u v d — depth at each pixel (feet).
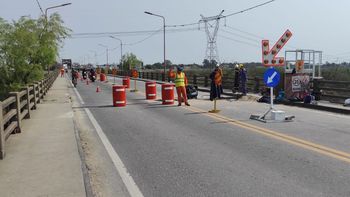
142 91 105.81
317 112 54.03
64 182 21.88
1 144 27.02
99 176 24.14
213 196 20.20
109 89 118.42
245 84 78.28
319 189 20.93
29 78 92.22
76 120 48.80
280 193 20.40
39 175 23.24
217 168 25.30
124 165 26.61
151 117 50.14
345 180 22.38
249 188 21.27
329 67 147.23
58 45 98.84
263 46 48.16
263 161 26.78
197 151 30.12
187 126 42.14
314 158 27.37
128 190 21.45
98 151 30.99
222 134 36.99
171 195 20.51
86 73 200.03
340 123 43.52
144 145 32.81
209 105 64.28
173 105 65.00
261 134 36.68
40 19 95.71
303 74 65.00
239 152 29.53
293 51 80.74
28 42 90.58
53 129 39.29
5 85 88.43
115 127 42.68
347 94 73.10
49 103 67.36
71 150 29.63
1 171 24.12
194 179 23.09
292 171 24.30
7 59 89.76
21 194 20.01
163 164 26.61
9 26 90.33
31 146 31.17
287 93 65.26
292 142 32.78
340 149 29.96
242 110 56.44
